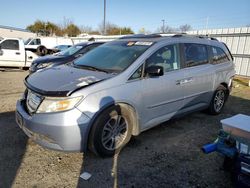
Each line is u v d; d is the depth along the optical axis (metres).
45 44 20.41
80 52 7.95
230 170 2.69
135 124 3.21
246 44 10.56
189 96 3.98
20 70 10.88
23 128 2.83
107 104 2.75
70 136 2.55
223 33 11.45
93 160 2.93
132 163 2.91
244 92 7.57
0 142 3.28
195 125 4.32
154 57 3.38
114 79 2.89
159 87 3.35
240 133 2.47
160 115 3.54
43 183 2.47
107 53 3.73
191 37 4.22
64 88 2.65
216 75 4.54
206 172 2.80
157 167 2.85
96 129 2.74
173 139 3.66
